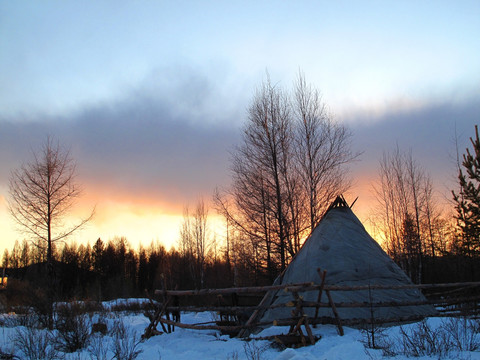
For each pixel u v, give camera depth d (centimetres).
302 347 791
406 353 654
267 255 2134
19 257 6556
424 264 3167
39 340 869
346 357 669
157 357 800
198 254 4006
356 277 1059
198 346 870
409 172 3216
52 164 1567
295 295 855
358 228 1204
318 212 2133
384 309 998
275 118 2162
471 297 1038
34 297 1388
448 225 3356
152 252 6675
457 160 2669
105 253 6712
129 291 4578
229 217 2184
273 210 2088
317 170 2177
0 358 817
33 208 1523
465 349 677
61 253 5153
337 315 865
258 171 2147
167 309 1073
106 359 793
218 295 1252
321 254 1124
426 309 1054
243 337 959
